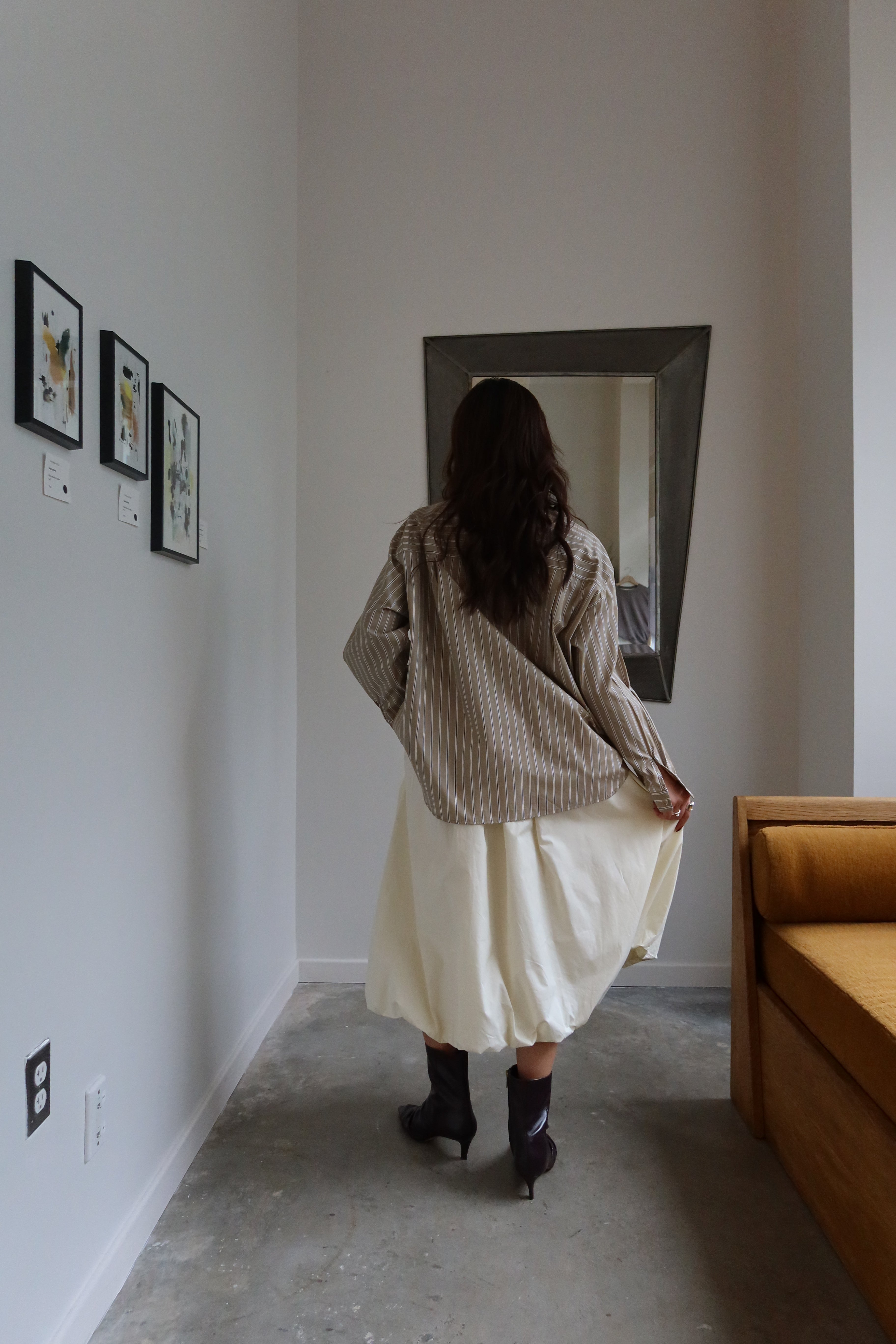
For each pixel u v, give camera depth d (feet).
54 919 3.38
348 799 8.20
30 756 3.20
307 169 8.32
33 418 3.09
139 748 4.31
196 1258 4.10
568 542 4.59
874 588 6.88
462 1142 4.92
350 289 8.29
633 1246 4.20
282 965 7.63
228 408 5.98
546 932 4.41
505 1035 4.34
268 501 7.14
